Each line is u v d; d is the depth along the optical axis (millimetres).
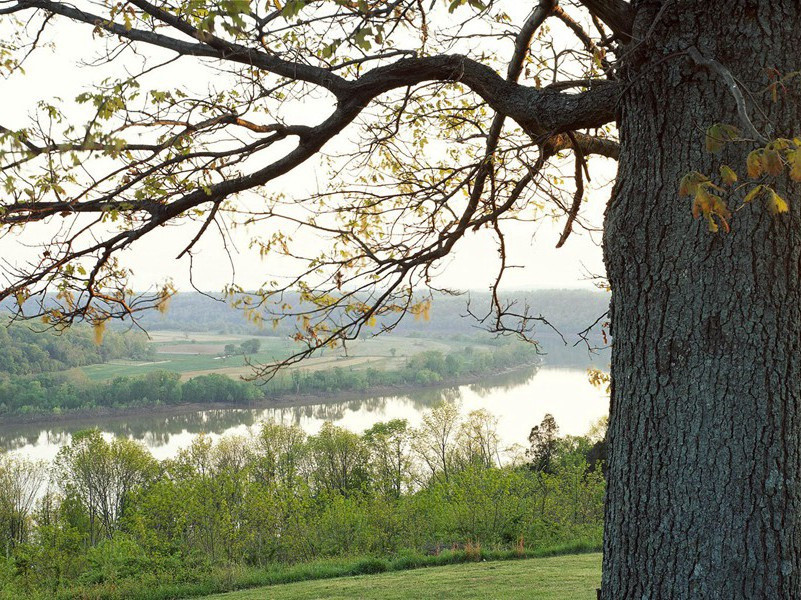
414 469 41406
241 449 43062
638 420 2557
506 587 12750
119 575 17141
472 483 21375
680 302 2473
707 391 2406
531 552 18266
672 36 2539
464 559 17688
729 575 2340
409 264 3906
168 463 41000
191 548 20297
